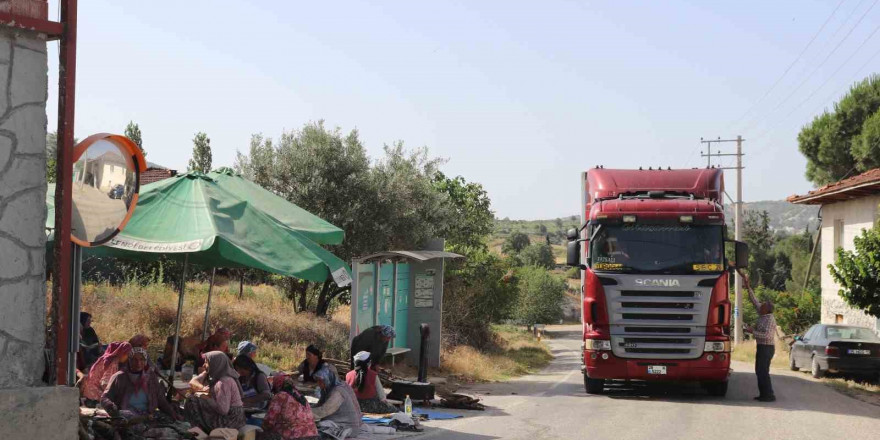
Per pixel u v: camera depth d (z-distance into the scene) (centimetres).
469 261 3206
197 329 1780
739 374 2261
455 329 2884
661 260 1521
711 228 1532
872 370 2066
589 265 1556
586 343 1545
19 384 623
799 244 8338
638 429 1150
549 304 7638
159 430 834
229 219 1022
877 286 1870
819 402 1559
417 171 2402
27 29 629
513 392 1688
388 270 1842
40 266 639
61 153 653
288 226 1152
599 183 1667
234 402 905
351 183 2181
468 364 2088
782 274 8325
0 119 617
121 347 891
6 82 621
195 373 1213
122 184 766
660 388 1784
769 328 1551
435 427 1112
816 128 4472
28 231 632
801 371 2433
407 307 1966
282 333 1922
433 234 2405
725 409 1405
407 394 1341
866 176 2628
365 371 1163
